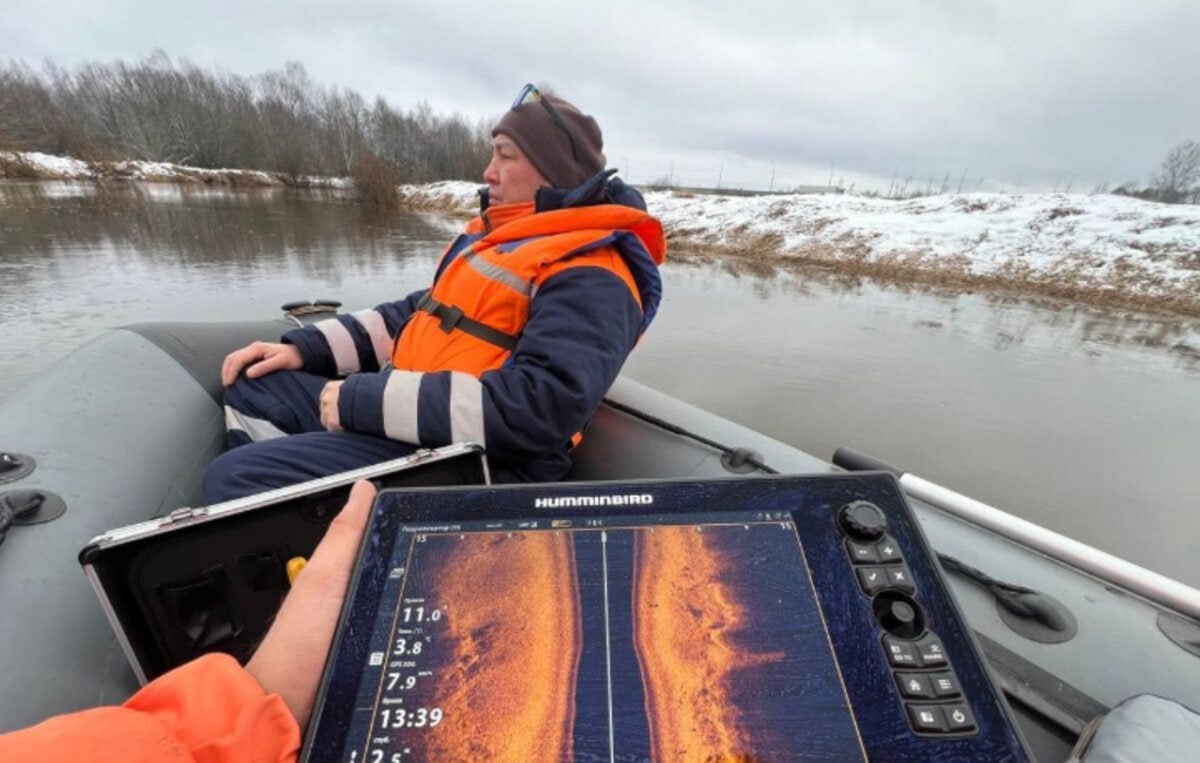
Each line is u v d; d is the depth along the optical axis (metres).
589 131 1.23
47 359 3.03
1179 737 0.46
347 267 6.32
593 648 0.42
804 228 9.36
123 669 0.73
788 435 2.78
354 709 0.39
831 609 0.44
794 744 0.38
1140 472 2.56
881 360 3.95
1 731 0.58
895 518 0.48
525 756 0.38
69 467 0.94
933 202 9.91
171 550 0.62
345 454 0.88
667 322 4.70
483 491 0.50
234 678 0.39
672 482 0.51
